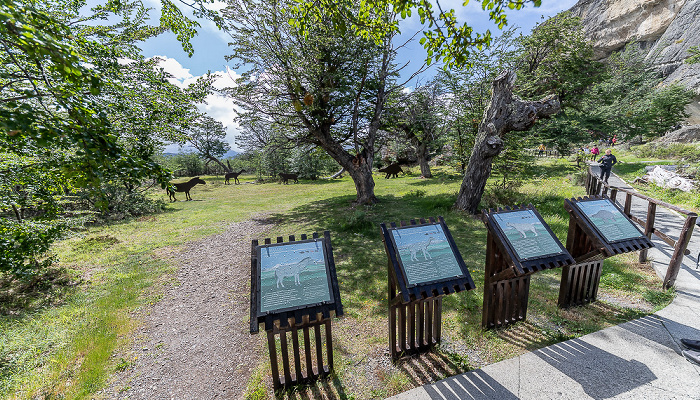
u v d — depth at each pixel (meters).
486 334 3.41
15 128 1.75
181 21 5.31
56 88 2.15
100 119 2.23
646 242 3.62
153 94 5.37
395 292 3.05
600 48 43.31
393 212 10.27
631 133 26.14
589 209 3.77
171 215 12.62
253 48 10.41
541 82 19.95
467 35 3.25
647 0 36.91
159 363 3.38
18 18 1.60
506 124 8.58
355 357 3.24
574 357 2.89
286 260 2.68
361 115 12.86
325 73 10.84
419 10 3.25
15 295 4.81
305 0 4.14
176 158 45.09
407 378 2.86
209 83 6.83
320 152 15.16
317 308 2.53
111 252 7.45
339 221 9.52
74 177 2.39
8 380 2.97
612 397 2.40
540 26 19.78
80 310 4.48
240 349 3.62
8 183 4.05
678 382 2.50
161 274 6.03
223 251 7.55
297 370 2.80
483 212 3.35
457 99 13.55
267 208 13.88
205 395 2.88
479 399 2.49
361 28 4.35
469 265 5.58
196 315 4.46
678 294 3.86
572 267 3.74
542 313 3.78
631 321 3.41
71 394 2.85
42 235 4.55
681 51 31.42
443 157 18.00
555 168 17.86
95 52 3.95
